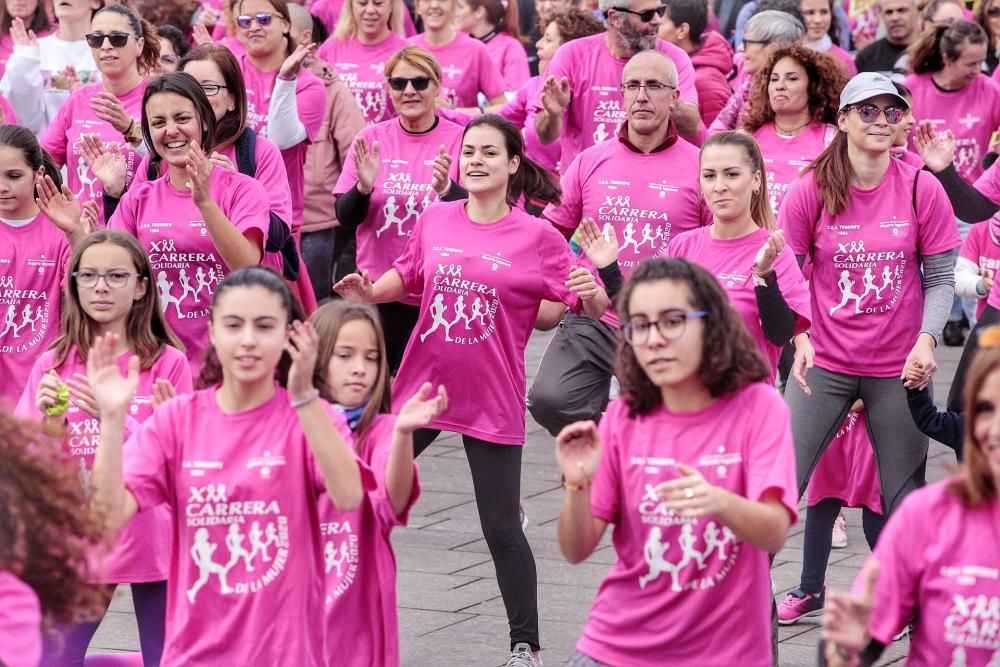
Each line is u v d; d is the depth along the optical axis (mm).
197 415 7012
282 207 11031
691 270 6492
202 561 6938
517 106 15641
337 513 7492
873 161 10078
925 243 10102
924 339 9859
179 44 15727
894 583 5715
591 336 10875
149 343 8852
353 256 15789
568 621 10094
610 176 11227
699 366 6500
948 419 9117
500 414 9641
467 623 10086
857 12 21359
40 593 5172
